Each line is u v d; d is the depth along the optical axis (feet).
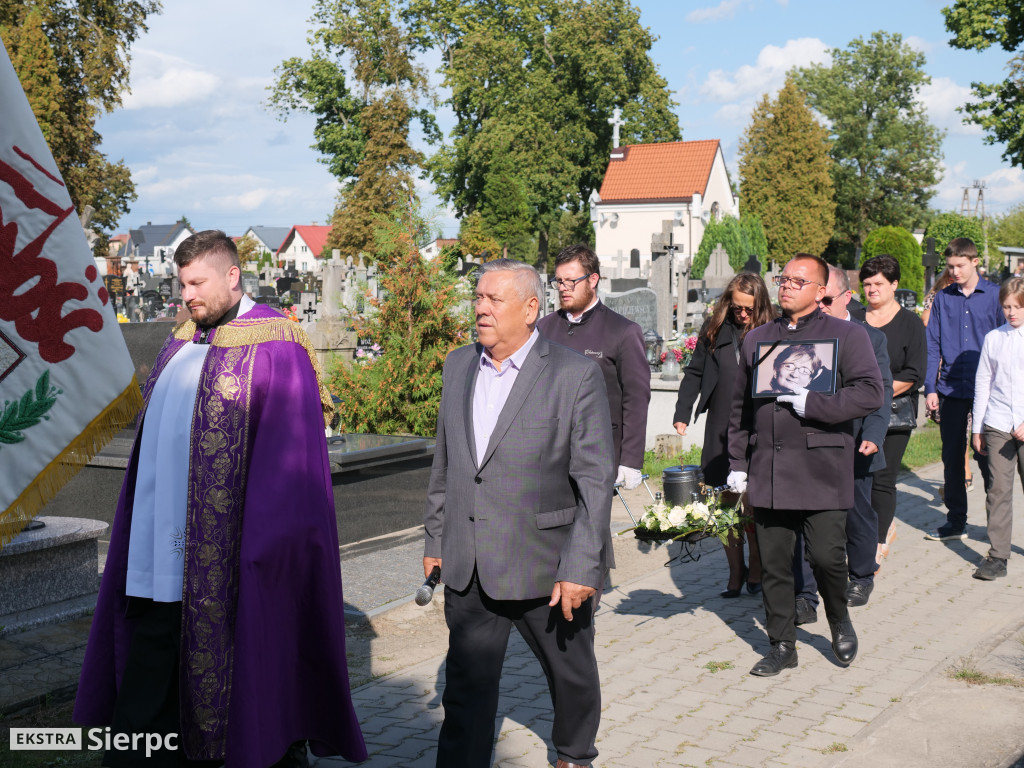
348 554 22.66
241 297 12.45
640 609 19.44
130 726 11.60
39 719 13.64
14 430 9.61
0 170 9.51
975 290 24.63
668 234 72.69
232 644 11.55
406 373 30.09
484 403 11.12
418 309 30.71
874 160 230.27
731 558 20.13
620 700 14.48
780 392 15.60
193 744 11.38
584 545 10.46
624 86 167.73
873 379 15.23
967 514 26.76
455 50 157.28
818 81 236.22
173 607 11.90
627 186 177.78
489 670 10.91
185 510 11.80
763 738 13.10
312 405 12.08
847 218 233.55
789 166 201.57
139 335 25.27
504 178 161.68
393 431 30.14
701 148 178.40
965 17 106.11
